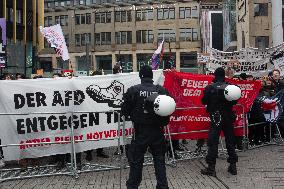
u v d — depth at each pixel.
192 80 9.32
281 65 14.07
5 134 8.18
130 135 8.95
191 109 9.40
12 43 40.19
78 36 87.19
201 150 10.34
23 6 42.22
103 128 8.83
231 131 8.00
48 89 8.53
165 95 6.12
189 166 8.93
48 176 8.12
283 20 40.06
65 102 8.62
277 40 40.00
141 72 6.51
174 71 9.23
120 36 84.31
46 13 89.25
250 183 7.34
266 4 40.78
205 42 59.44
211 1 80.38
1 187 7.33
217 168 8.66
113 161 9.60
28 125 8.32
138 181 6.35
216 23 58.78
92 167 8.77
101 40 85.56
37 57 44.69
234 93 7.66
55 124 8.48
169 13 81.56
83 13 86.69
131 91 6.32
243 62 14.66
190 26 80.44
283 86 11.44
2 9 38.88
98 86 8.84
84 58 86.12
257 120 11.26
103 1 85.19
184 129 9.40
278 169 8.42
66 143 8.48
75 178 7.88
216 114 7.88
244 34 43.62
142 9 83.00
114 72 12.91
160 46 17.98
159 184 6.23
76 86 8.70
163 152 6.33
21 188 7.24
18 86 8.34
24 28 42.06
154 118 6.20
